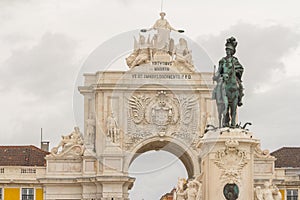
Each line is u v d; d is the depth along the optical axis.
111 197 70.69
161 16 67.31
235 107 32.53
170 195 66.00
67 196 72.38
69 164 72.62
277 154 78.62
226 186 31.77
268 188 33.56
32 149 78.31
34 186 73.00
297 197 73.12
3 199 72.81
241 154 31.92
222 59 32.72
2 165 74.81
